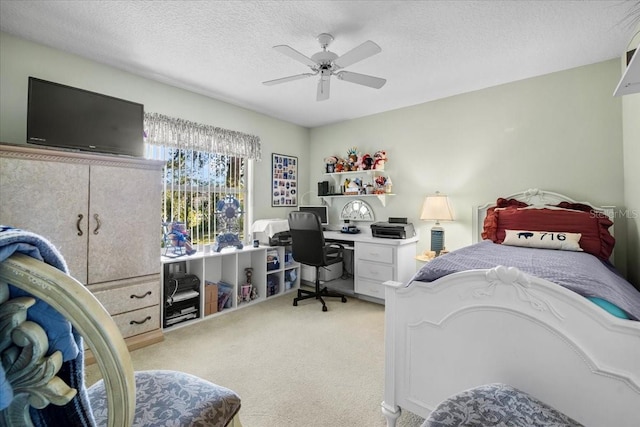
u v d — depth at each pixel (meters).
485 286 1.18
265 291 3.62
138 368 2.06
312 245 3.31
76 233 2.04
